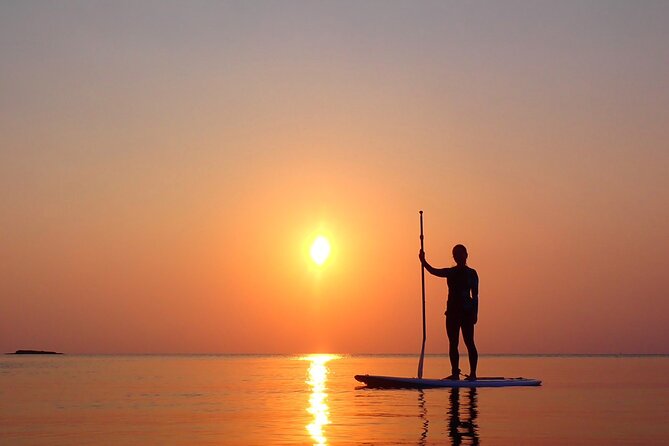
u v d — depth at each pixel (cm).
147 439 1008
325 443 955
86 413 1356
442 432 1052
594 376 2891
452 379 2027
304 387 2117
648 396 1709
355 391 1878
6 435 1054
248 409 1411
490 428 1094
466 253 2022
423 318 2048
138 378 2753
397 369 3891
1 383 2362
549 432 1052
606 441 970
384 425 1131
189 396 1766
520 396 1680
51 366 4438
